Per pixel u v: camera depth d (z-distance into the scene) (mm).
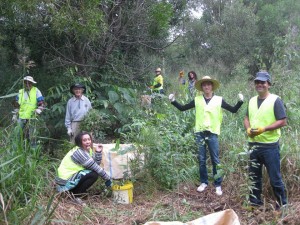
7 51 10141
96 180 4844
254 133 4219
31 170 4070
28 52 9039
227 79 14586
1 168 3658
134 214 4328
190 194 5078
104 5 8555
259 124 4320
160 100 7902
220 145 6172
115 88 7855
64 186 4609
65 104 7672
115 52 9414
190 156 5605
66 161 4766
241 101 4984
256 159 4402
